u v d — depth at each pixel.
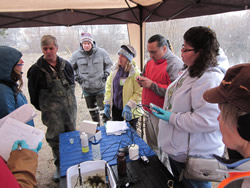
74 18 2.82
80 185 0.96
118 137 1.53
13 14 2.55
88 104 3.22
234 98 0.44
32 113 1.12
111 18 2.91
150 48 1.71
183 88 1.08
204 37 0.95
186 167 1.07
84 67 2.99
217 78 0.94
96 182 0.98
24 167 0.73
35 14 2.63
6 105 1.08
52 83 1.79
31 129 1.01
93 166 1.03
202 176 1.03
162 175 1.04
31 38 6.46
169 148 1.16
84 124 1.44
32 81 1.76
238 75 0.44
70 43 6.31
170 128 1.15
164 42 1.70
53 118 1.87
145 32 3.09
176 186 0.96
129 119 1.99
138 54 3.31
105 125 1.73
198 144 1.08
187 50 1.01
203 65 0.97
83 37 2.80
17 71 1.18
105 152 1.31
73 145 1.43
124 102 2.14
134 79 2.07
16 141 0.85
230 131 0.48
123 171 1.04
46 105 1.84
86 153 1.31
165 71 1.70
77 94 5.41
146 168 1.10
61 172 1.10
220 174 1.00
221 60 1.03
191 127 1.00
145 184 0.97
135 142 1.43
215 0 1.66
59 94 1.84
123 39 6.15
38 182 2.07
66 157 1.27
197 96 0.98
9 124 0.96
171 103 1.22
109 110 2.33
